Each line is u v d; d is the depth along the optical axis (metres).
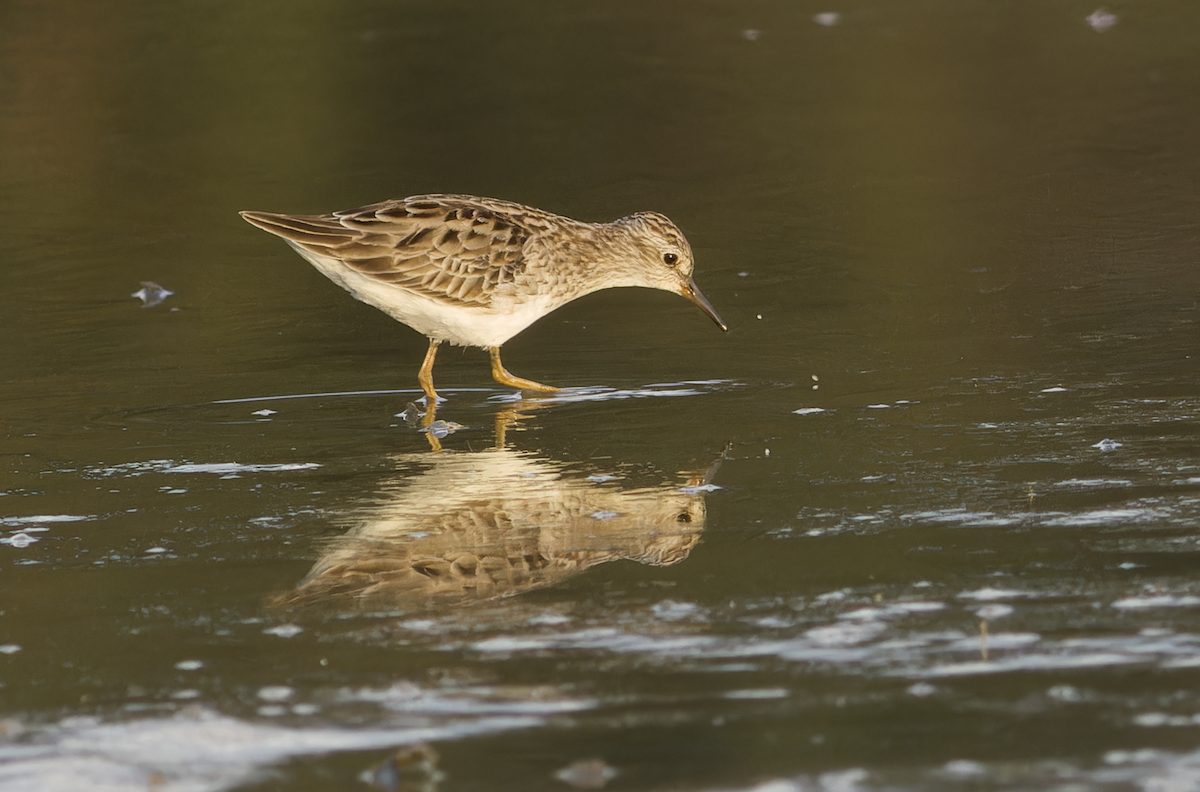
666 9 27.48
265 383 12.73
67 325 14.33
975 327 13.30
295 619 7.68
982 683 6.61
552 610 7.68
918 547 8.31
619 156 19.91
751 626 7.36
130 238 17.22
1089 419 10.60
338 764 6.12
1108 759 5.89
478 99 22.52
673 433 10.94
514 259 12.69
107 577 8.36
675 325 14.13
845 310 14.13
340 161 19.88
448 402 12.20
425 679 6.89
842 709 6.44
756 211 17.64
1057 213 16.75
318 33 25.91
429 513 9.34
